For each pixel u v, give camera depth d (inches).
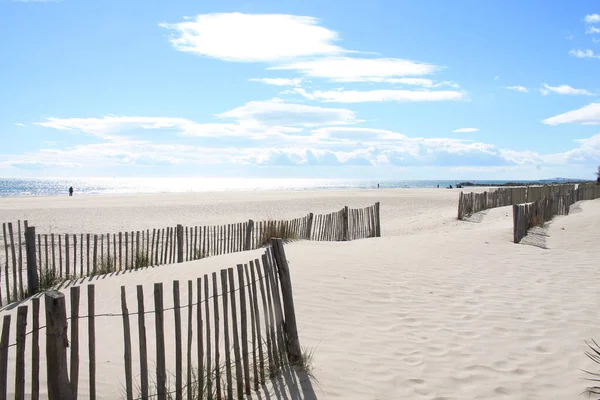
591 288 322.3
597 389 180.1
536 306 283.6
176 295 156.3
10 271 438.3
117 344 224.4
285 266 207.0
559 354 214.5
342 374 194.4
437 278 347.3
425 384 187.0
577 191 1155.9
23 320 127.1
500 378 192.2
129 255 531.8
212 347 217.5
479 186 2832.2
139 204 1317.7
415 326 250.2
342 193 1909.4
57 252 560.1
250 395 176.2
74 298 131.9
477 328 247.4
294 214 1090.1
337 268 358.6
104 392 176.1
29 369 198.4
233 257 403.9
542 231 577.0
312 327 245.9
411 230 789.9
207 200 1499.8
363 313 269.3
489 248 469.4
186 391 171.8
